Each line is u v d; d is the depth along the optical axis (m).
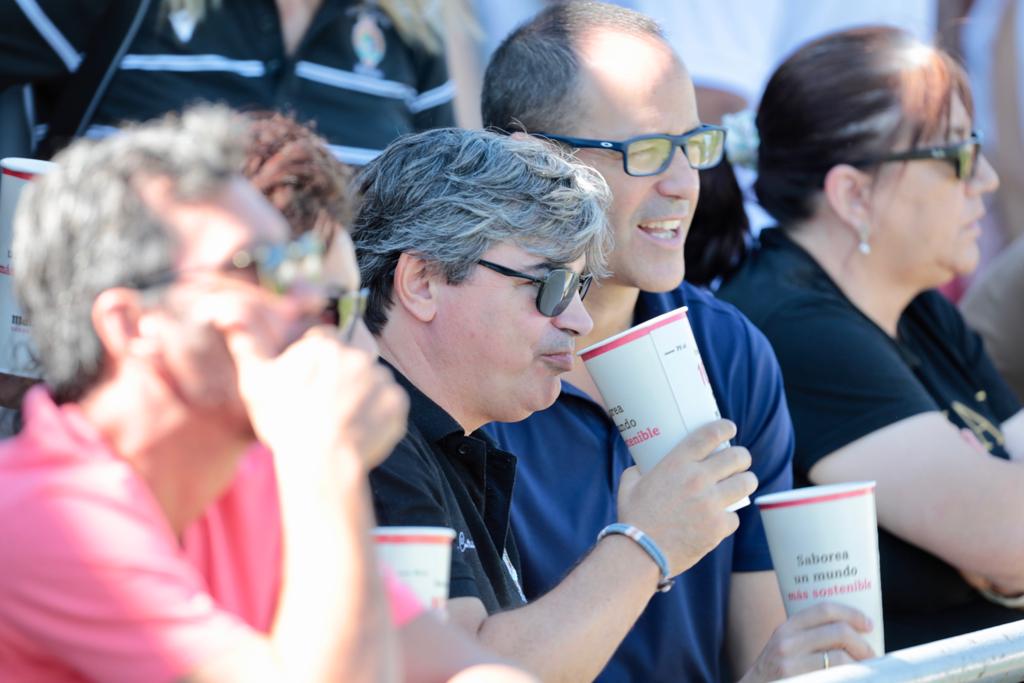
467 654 6.66
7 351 8.01
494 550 8.77
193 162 5.48
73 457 5.50
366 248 8.78
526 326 8.62
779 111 13.44
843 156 13.09
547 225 8.58
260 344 5.50
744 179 17.17
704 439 8.53
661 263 11.05
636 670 10.80
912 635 12.57
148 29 12.09
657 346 8.70
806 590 8.96
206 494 5.89
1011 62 20.20
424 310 8.66
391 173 8.84
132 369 5.51
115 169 5.50
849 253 13.23
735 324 11.97
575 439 10.78
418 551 6.93
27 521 5.29
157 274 5.43
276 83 12.80
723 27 17.89
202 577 6.16
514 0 16.83
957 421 13.95
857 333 12.57
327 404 5.46
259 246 5.50
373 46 13.54
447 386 8.77
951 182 13.03
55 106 12.05
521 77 11.18
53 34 11.75
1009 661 7.48
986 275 16.70
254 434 5.73
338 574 5.34
